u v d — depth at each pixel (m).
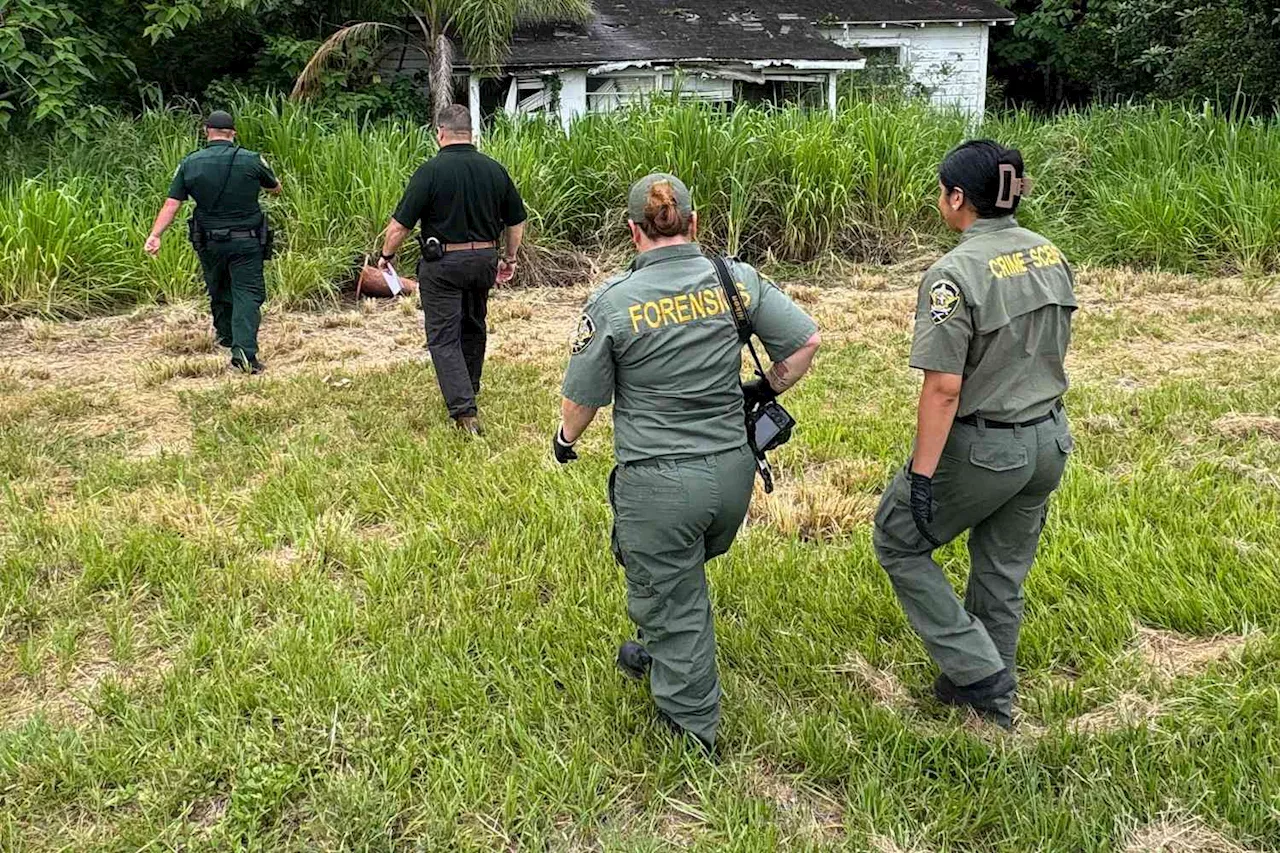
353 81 15.38
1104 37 19.27
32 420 6.13
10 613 3.96
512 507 4.79
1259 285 8.99
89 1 12.99
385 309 8.88
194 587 4.10
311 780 3.05
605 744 3.22
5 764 3.10
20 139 11.01
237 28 14.66
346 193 9.75
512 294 9.36
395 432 5.88
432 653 3.65
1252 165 10.48
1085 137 11.46
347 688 3.45
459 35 14.82
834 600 3.96
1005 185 2.87
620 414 3.01
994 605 3.25
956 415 2.94
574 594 4.07
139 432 6.01
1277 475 5.04
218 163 6.84
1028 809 2.87
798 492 5.00
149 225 9.24
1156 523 4.54
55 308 8.54
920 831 2.85
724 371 2.96
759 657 3.65
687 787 3.06
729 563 4.25
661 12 17.84
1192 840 2.78
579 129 10.70
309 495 5.01
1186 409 6.05
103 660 3.73
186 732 3.25
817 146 10.17
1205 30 14.59
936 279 2.85
